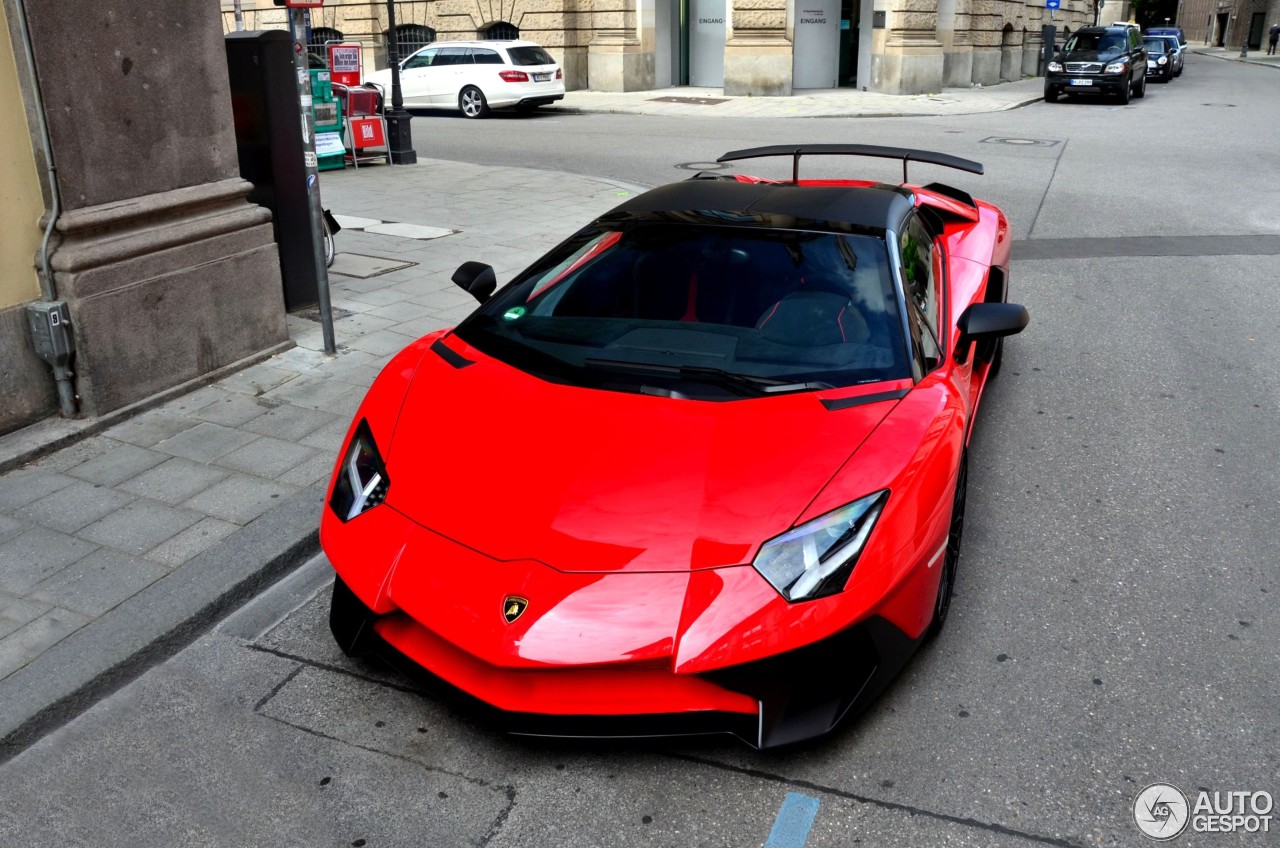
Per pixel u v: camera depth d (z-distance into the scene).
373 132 13.71
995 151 14.99
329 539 3.01
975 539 4.10
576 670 2.54
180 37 5.08
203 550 3.85
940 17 27.27
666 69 27.12
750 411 3.06
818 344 3.34
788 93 24.44
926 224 4.39
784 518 2.71
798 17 26.70
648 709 2.60
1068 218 10.38
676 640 2.51
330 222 7.71
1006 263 5.61
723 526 2.69
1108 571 3.86
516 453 2.97
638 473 2.84
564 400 3.17
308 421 5.01
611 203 10.91
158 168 5.06
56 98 4.51
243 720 3.04
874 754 2.87
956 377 3.59
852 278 3.53
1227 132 17.56
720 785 2.76
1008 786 2.75
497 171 13.28
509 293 3.86
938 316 3.90
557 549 2.67
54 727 3.03
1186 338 6.61
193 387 5.35
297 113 6.51
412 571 2.76
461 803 2.71
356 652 2.99
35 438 4.63
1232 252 8.85
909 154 5.25
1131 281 8.00
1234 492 4.50
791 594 2.59
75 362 4.77
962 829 2.61
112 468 4.50
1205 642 3.41
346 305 6.96
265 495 4.27
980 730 2.97
